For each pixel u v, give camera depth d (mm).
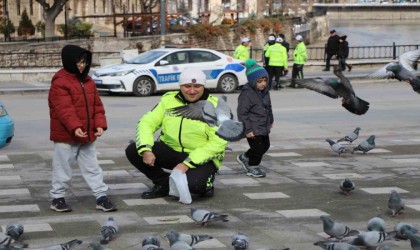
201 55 28641
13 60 44969
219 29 59438
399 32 99688
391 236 7473
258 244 8461
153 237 7359
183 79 10375
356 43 75812
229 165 13391
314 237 8758
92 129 9828
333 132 17891
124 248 8320
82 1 75188
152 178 10797
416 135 17328
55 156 9922
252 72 11992
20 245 8273
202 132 10414
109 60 36188
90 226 9273
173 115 10461
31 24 58906
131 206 10312
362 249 7414
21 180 12094
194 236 7465
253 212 9969
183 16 75312
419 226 9258
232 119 9852
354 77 33000
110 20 75312
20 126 19141
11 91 28234
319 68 38812
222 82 28859
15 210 10102
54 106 9672
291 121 19953
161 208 10188
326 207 10266
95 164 10031
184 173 10398
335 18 146500
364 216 9773
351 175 12516
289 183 11859
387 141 16297
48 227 9219
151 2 68000
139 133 10430
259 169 12359
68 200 10680
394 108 22844
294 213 9922
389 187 11586
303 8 103000
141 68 27562
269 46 29562
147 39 52125
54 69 38812
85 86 9750
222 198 10773
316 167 13266
